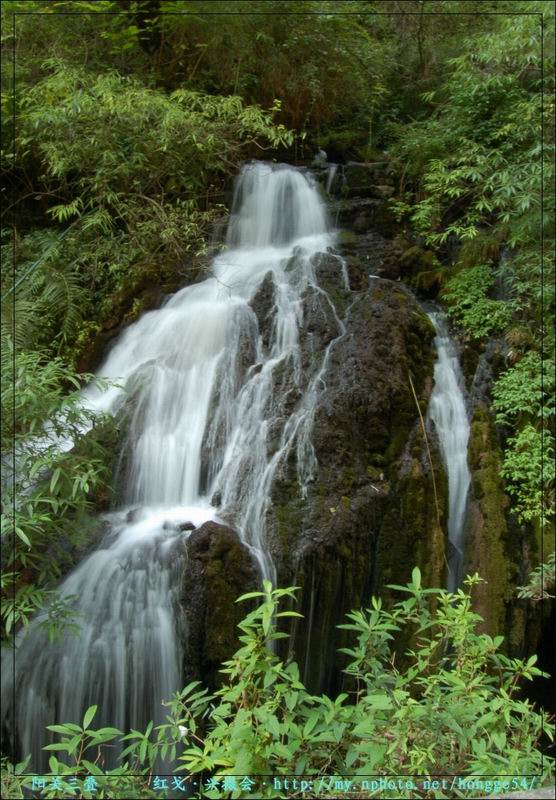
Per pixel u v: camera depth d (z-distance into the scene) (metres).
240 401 5.55
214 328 5.95
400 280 6.83
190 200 6.40
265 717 2.40
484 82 7.52
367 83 8.70
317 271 6.37
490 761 2.52
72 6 7.73
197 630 4.33
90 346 6.26
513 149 7.22
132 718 4.27
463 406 5.90
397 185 7.80
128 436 5.44
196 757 2.56
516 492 5.49
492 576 5.16
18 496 4.41
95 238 6.59
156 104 6.38
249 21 7.87
